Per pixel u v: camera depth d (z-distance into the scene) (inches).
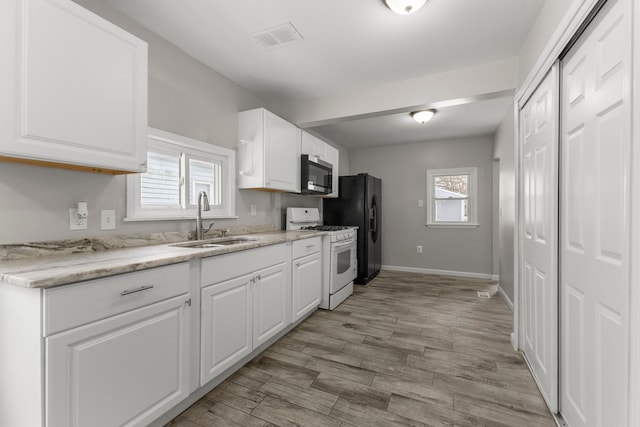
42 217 56.2
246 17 72.3
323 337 94.9
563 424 54.7
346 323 107.0
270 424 55.7
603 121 41.9
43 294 37.1
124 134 57.9
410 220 203.0
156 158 80.0
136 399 48.3
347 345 89.0
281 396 64.1
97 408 42.7
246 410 59.6
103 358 43.5
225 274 68.3
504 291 138.9
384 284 166.7
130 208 71.4
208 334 63.4
